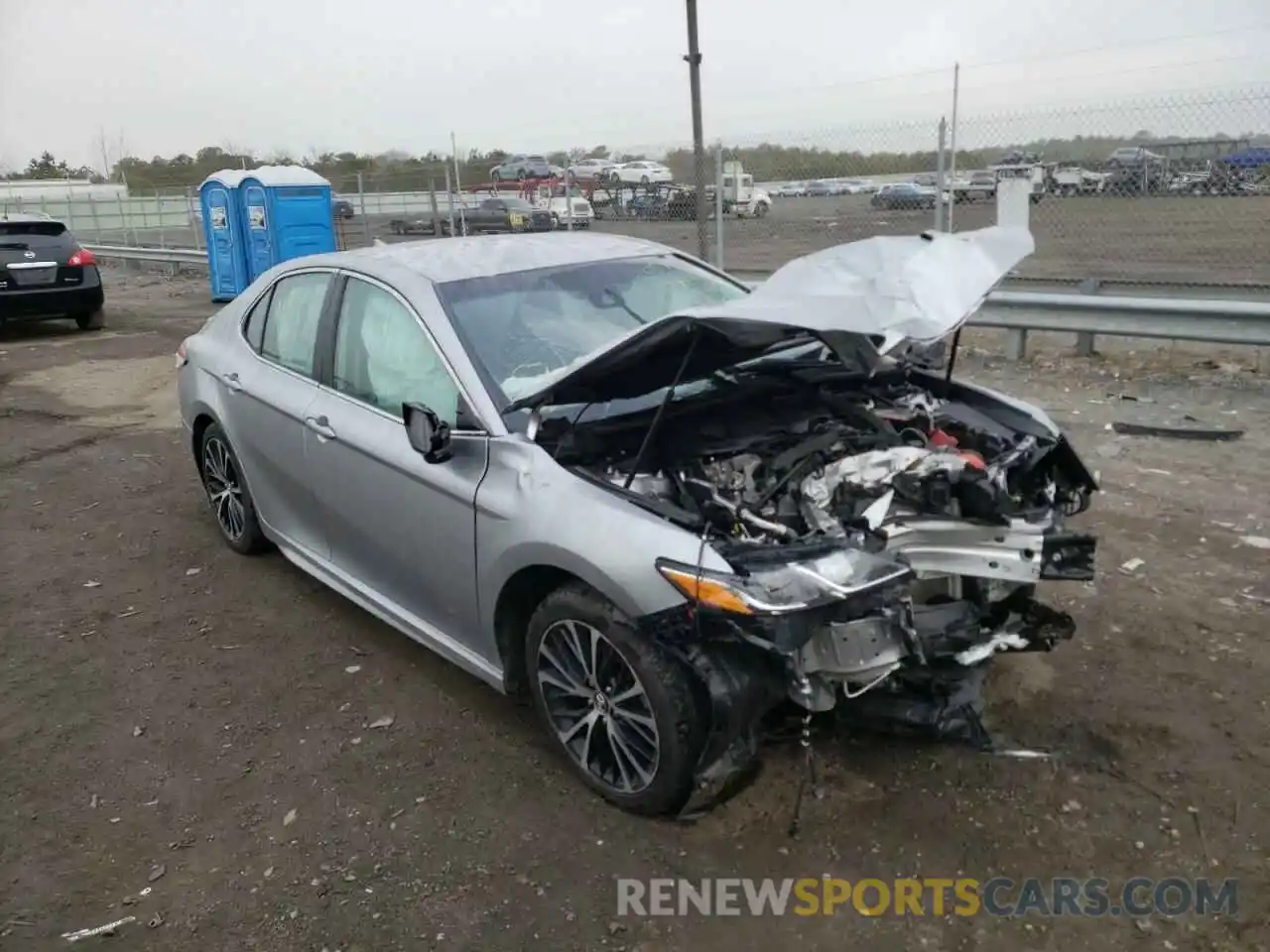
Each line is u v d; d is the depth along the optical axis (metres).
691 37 9.34
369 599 4.30
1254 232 9.28
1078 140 9.62
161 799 3.47
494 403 3.56
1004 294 8.71
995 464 3.50
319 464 4.30
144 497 6.63
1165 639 4.14
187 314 15.60
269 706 4.03
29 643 4.63
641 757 3.19
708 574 2.82
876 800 3.25
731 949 2.73
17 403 9.58
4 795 3.52
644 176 16.08
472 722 3.85
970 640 3.30
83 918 2.94
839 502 3.27
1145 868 2.93
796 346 3.80
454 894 2.96
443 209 20.91
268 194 15.39
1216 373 8.04
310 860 3.13
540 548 3.23
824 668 2.94
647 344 3.14
